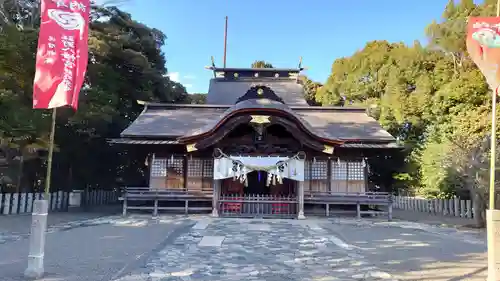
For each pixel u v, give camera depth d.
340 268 7.92
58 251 9.37
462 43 27.34
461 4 28.42
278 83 32.31
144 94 28.55
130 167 30.56
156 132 20.47
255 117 17.52
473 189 16.33
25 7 18.58
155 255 9.00
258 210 18.08
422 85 30.64
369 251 9.98
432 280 6.94
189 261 8.43
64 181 25.61
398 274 7.43
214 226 14.44
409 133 33.44
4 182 21.39
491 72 6.61
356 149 20.30
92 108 20.97
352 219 17.94
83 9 7.28
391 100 34.19
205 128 18.12
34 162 22.58
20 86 16.20
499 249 6.26
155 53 32.09
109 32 25.39
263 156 17.95
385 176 31.52
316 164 20.19
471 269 7.86
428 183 24.45
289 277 7.15
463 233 14.17
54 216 17.77
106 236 11.91
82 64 7.16
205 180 20.22
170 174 20.28
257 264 8.24
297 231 13.42
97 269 7.49
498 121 20.17
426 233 13.88
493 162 6.54
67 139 22.94
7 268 7.48
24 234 12.03
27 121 15.76
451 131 24.69
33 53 15.46
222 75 33.38
